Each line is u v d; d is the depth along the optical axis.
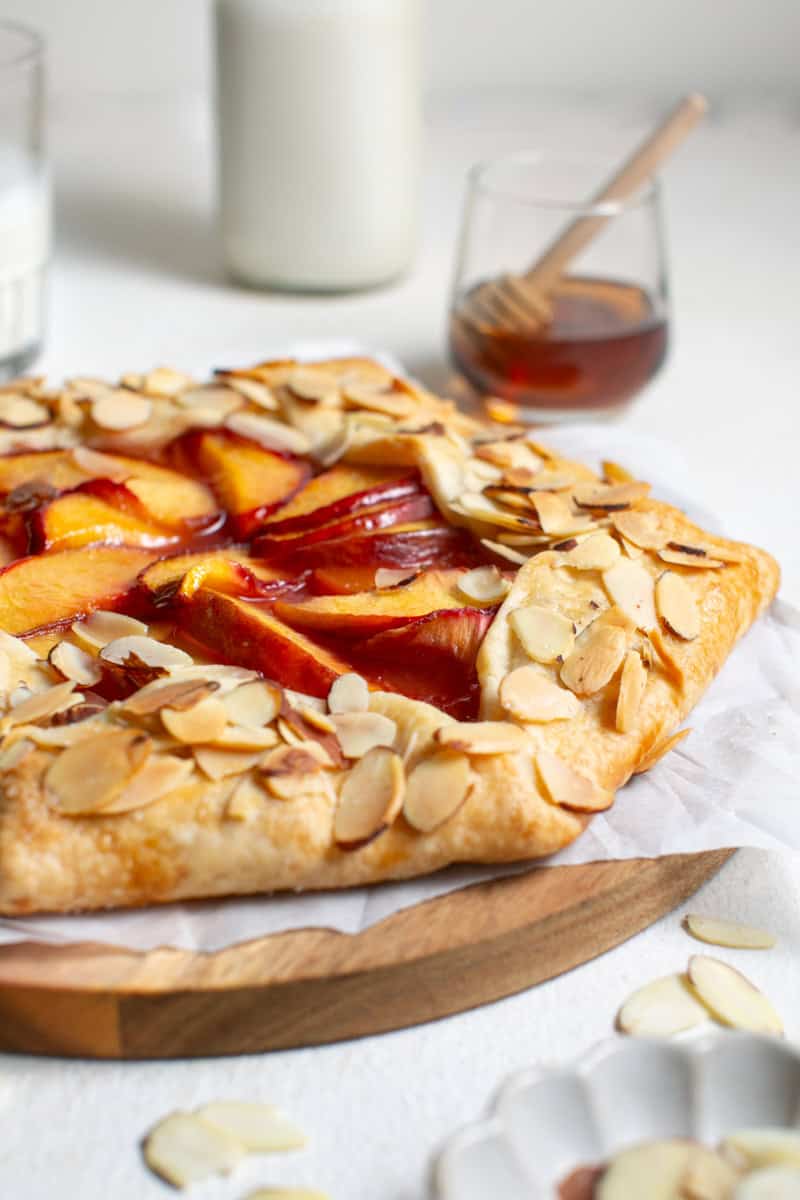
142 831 0.59
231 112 0.93
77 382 0.76
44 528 0.68
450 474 0.69
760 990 0.60
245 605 0.65
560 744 0.62
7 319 0.87
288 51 0.91
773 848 0.61
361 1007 0.59
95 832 0.59
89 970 0.58
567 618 0.64
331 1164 0.56
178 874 0.59
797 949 0.62
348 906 0.60
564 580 0.66
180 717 0.60
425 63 1.22
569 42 1.22
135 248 1.03
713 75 1.23
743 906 0.63
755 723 0.65
